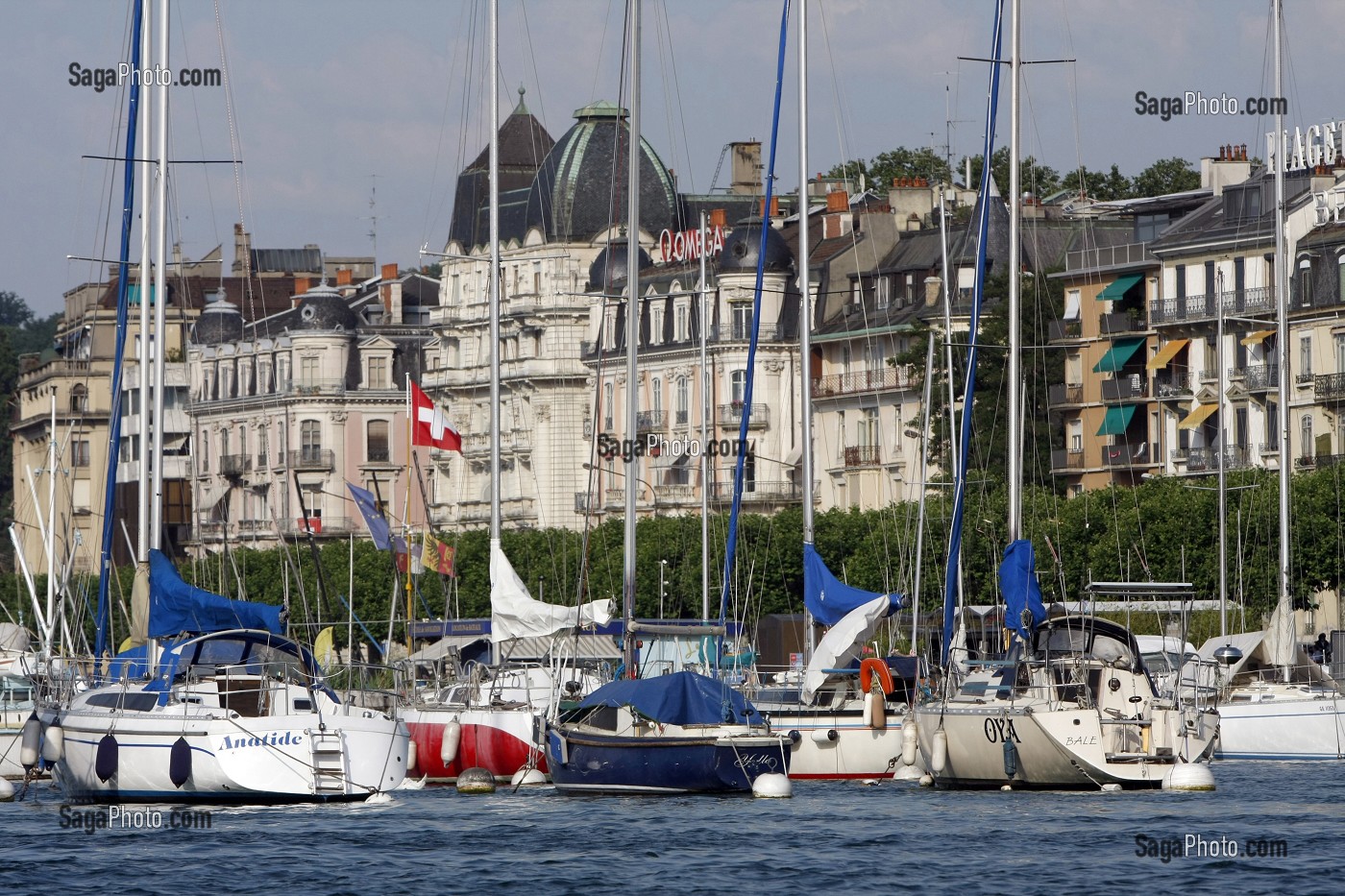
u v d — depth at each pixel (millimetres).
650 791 115688
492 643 143750
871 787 119312
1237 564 195875
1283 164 160875
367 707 126438
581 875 90375
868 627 123938
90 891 88000
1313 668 152750
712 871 90812
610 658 143875
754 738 115188
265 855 96312
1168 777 112562
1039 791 112938
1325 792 114938
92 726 111625
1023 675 115312
